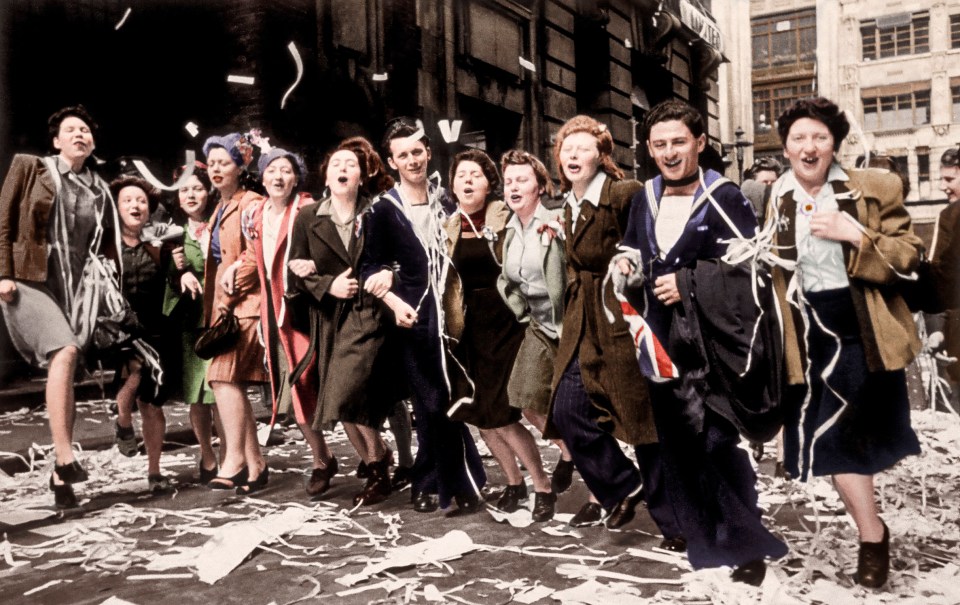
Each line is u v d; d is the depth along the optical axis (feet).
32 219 13.82
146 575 10.78
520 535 12.17
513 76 47.06
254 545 11.73
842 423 9.19
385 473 14.82
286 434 22.66
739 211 9.64
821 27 116.88
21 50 28.02
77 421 23.54
